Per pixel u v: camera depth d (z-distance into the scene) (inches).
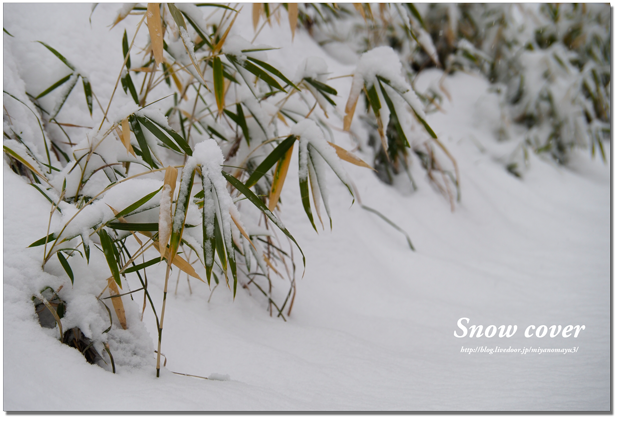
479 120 349.1
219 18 170.1
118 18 156.0
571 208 288.4
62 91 160.7
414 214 240.5
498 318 171.6
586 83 358.6
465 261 209.6
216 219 142.0
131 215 143.8
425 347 162.7
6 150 148.6
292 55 242.7
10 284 142.5
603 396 146.2
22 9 169.3
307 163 150.9
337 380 148.9
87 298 144.3
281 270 178.2
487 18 373.4
